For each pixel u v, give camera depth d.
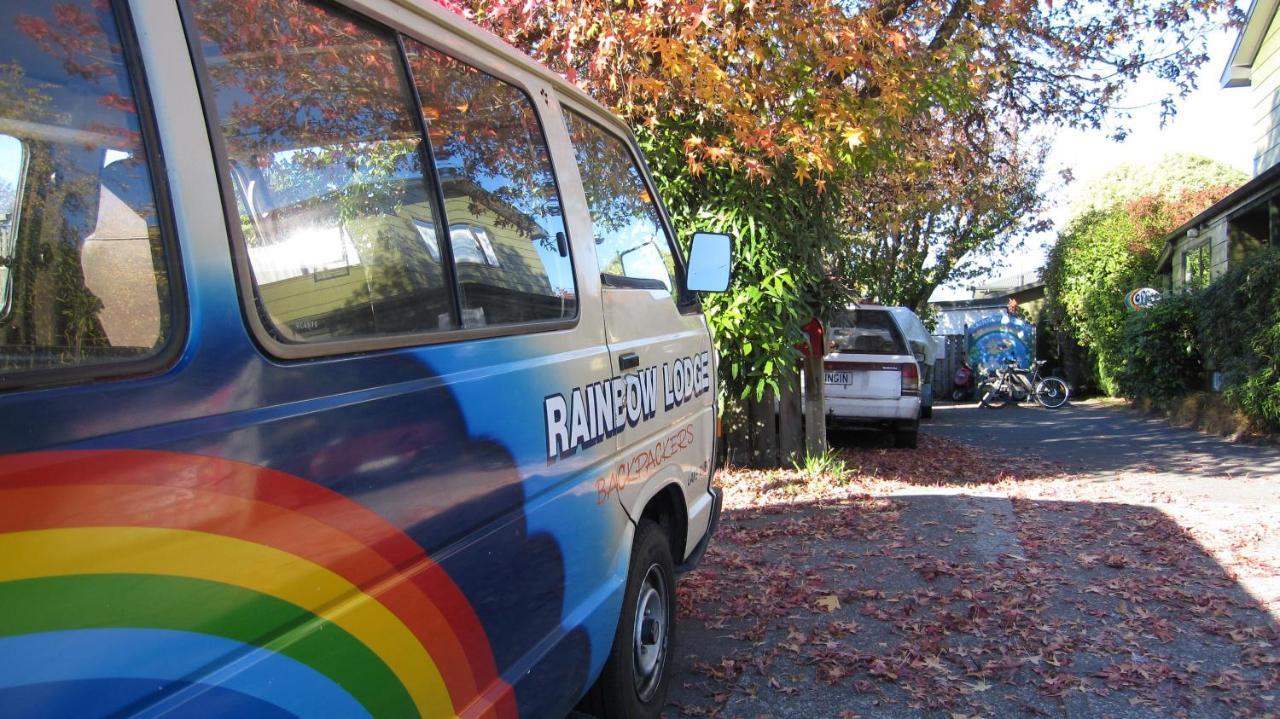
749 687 3.87
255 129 1.64
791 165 7.52
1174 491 8.31
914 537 6.31
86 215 1.32
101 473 1.19
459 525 1.96
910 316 17.70
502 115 2.59
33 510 1.11
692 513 3.88
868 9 6.84
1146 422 15.54
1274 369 11.32
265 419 1.47
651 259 3.72
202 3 1.55
